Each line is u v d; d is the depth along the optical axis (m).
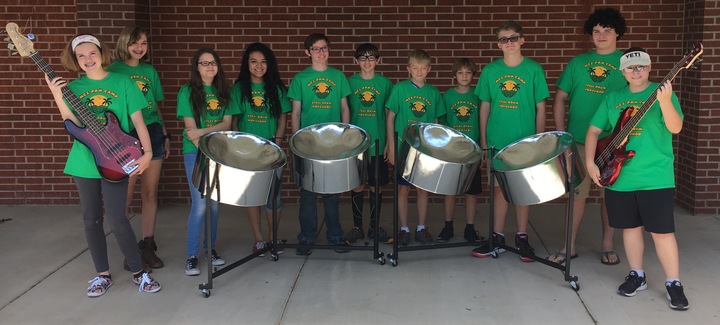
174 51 7.18
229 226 6.46
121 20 6.68
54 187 7.28
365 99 5.74
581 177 4.87
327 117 5.55
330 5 7.10
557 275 5.05
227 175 4.46
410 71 5.71
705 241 5.87
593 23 5.25
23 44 4.40
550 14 7.04
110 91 4.57
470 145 5.09
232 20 7.15
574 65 5.35
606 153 4.56
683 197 7.00
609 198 4.64
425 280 4.97
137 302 4.60
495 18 7.07
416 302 4.57
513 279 4.98
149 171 5.23
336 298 4.65
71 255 5.59
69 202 7.29
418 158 4.80
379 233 5.86
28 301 4.63
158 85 5.37
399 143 5.70
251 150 4.81
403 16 7.10
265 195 4.60
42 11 7.07
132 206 6.91
